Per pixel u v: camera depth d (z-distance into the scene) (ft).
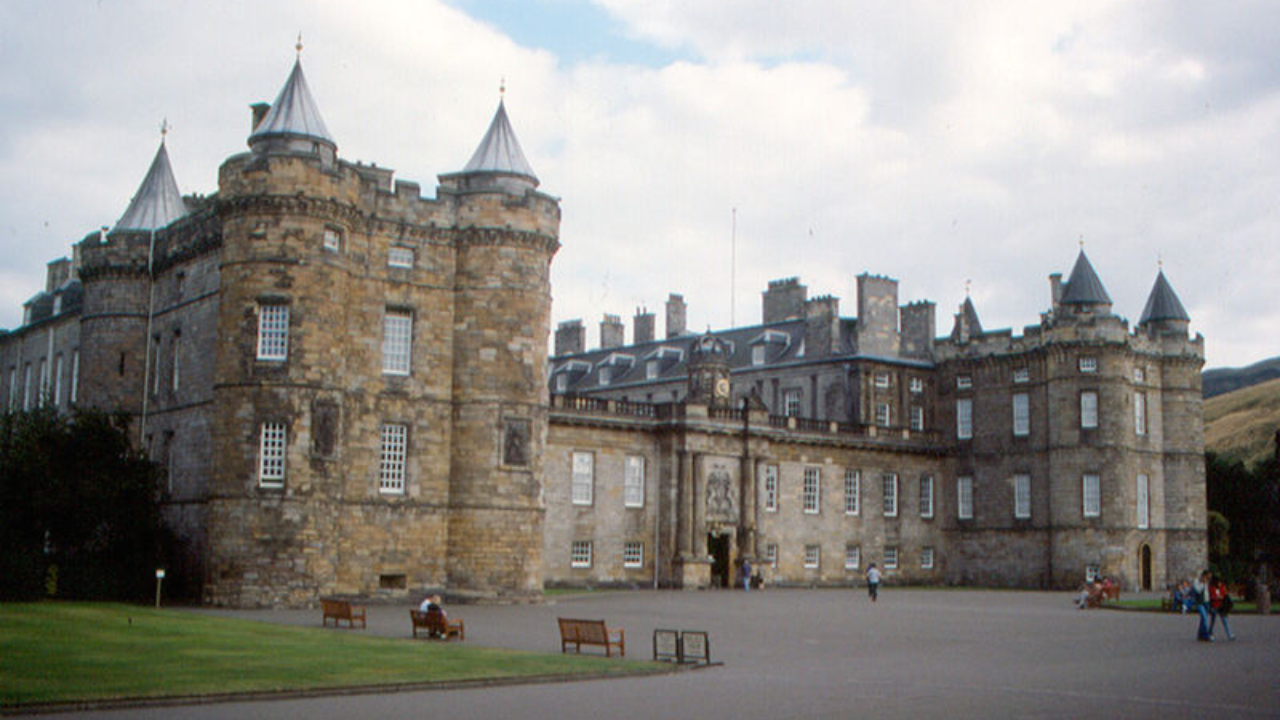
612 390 341.82
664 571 234.58
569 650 101.60
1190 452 274.98
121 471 168.96
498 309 177.37
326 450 158.71
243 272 158.10
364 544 168.25
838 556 263.29
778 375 297.33
